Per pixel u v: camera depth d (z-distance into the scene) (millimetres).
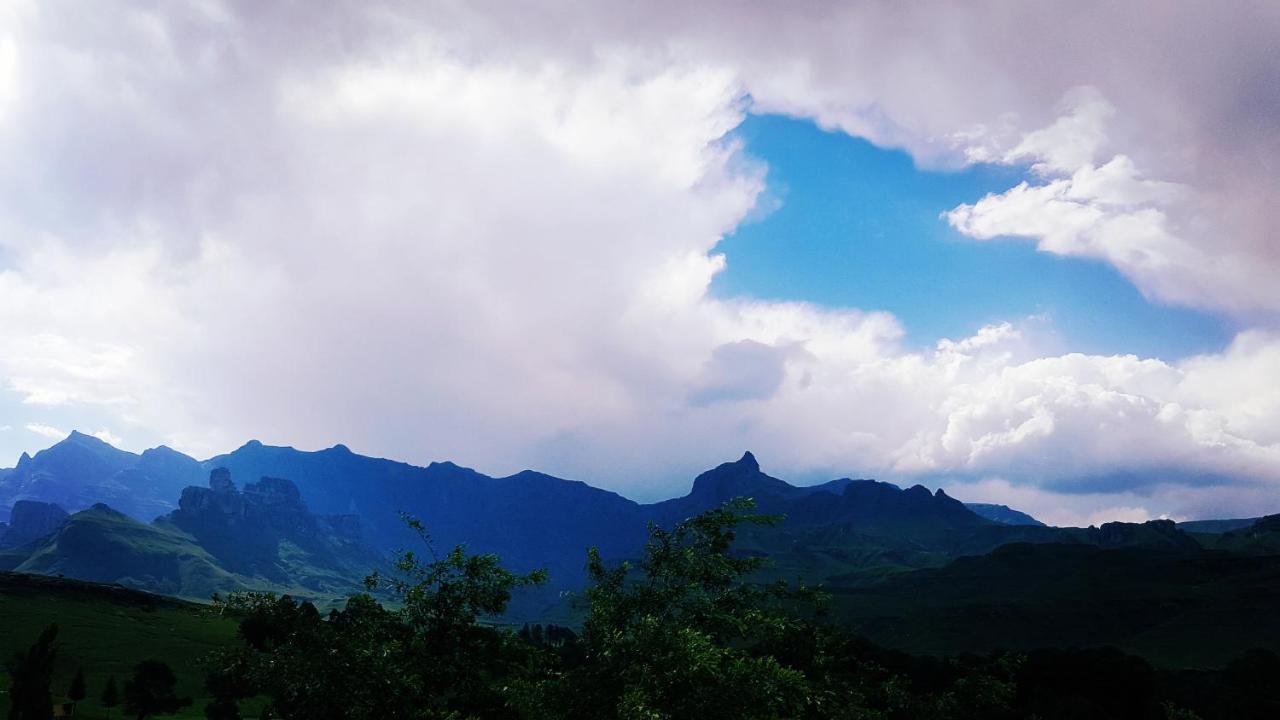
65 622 186750
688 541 20469
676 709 15758
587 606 19750
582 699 17078
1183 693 114625
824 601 23062
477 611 19531
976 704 25703
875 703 25641
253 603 18031
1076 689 100750
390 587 19578
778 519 20422
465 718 18422
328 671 16859
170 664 160875
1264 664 137250
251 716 110875
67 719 109688
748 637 20562
